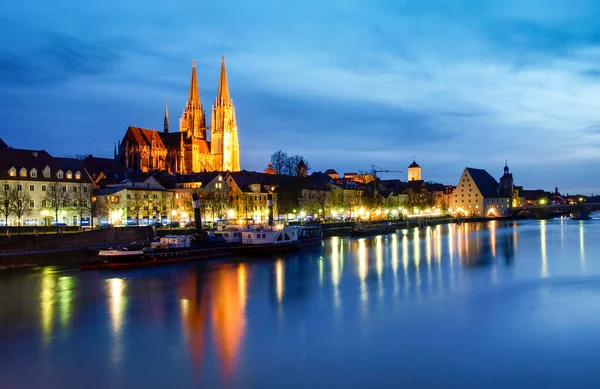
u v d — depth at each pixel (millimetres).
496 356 44062
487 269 89125
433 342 47688
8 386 39406
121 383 39719
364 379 39844
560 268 89188
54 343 48594
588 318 54781
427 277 81312
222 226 138750
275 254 117375
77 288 74312
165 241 107125
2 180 139250
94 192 169500
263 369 41938
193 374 41125
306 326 53250
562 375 40156
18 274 87000
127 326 53938
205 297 67812
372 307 60719
